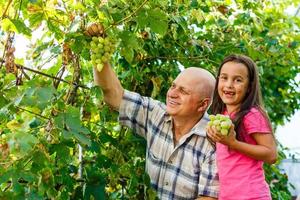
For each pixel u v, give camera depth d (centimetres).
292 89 604
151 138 289
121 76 319
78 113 237
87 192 270
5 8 252
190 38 347
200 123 284
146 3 260
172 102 281
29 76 282
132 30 292
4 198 223
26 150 212
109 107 294
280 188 563
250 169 260
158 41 329
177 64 350
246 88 266
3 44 268
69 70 286
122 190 303
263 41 397
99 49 248
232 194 261
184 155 282
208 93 283
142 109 288
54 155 256
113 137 308
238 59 267
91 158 303
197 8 339
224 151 267
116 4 253
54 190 237
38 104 223
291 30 468
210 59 357
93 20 249
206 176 275
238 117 262
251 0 412
